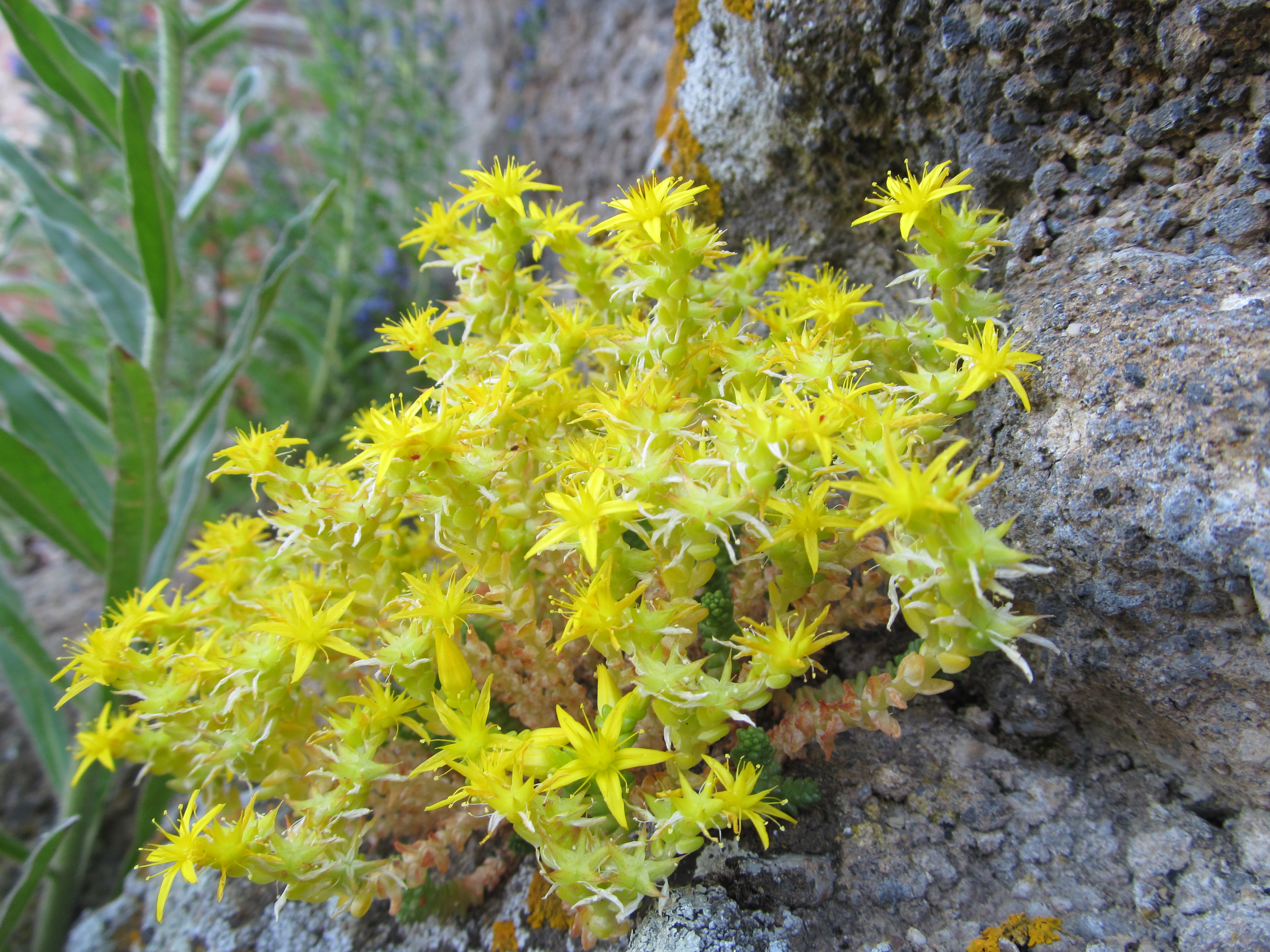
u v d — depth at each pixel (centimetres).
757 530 10
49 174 20
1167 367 10
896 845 11
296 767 12
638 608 10
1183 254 11
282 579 13
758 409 9
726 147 17
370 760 11
